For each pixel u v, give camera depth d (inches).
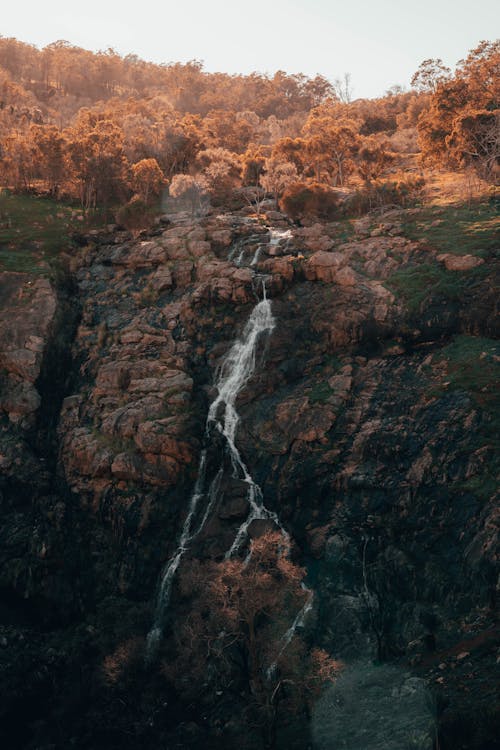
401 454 1850.4
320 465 1939.0
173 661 1660.9
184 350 2363.4
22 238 2898.6
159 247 2711.6
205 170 3526.1
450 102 3627.0
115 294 2608.3
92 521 2026.3
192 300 2464.3
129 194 3390.7
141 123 4315.9
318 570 1769.2
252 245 2689.5
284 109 7372.1
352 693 1438.2
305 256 2596.0
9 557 1947.6
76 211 3267.7
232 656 1585.9
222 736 1481.3
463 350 2071.9
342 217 3095.5
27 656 1744.6
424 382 2011.6
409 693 1344.7
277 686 1360.7
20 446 2151.8
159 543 1969.7
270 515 1943.9
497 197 2913.4
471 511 1653.5
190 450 2076.8
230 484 2034.9
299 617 1640.0
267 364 2257.6
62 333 2459.4
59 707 1656.0
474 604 1523.1
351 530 1801.2
